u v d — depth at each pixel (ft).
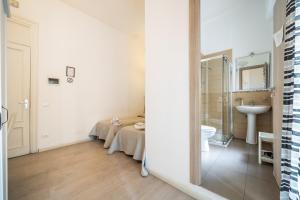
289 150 3.66
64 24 10.43
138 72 16.72
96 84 12.57
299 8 2.68
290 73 3.73
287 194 3.67
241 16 10.63
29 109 8.95
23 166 7.30
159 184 5.88
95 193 5.28
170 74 5.86
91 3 10.48
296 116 2.76
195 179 5.14
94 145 10.71
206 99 11.30
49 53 9.73
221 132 10.58
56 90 10.11
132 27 13.92
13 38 8.28
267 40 10.21
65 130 10.60
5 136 3.56
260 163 7.20
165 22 5.99
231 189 5.12
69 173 6.65
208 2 9.20
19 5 8.43
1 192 3.09
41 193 5.26
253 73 10.80
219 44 12.05
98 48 12.68
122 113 14.84
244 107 10.03
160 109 6.25
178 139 5.63
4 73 3.56
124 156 8.62
